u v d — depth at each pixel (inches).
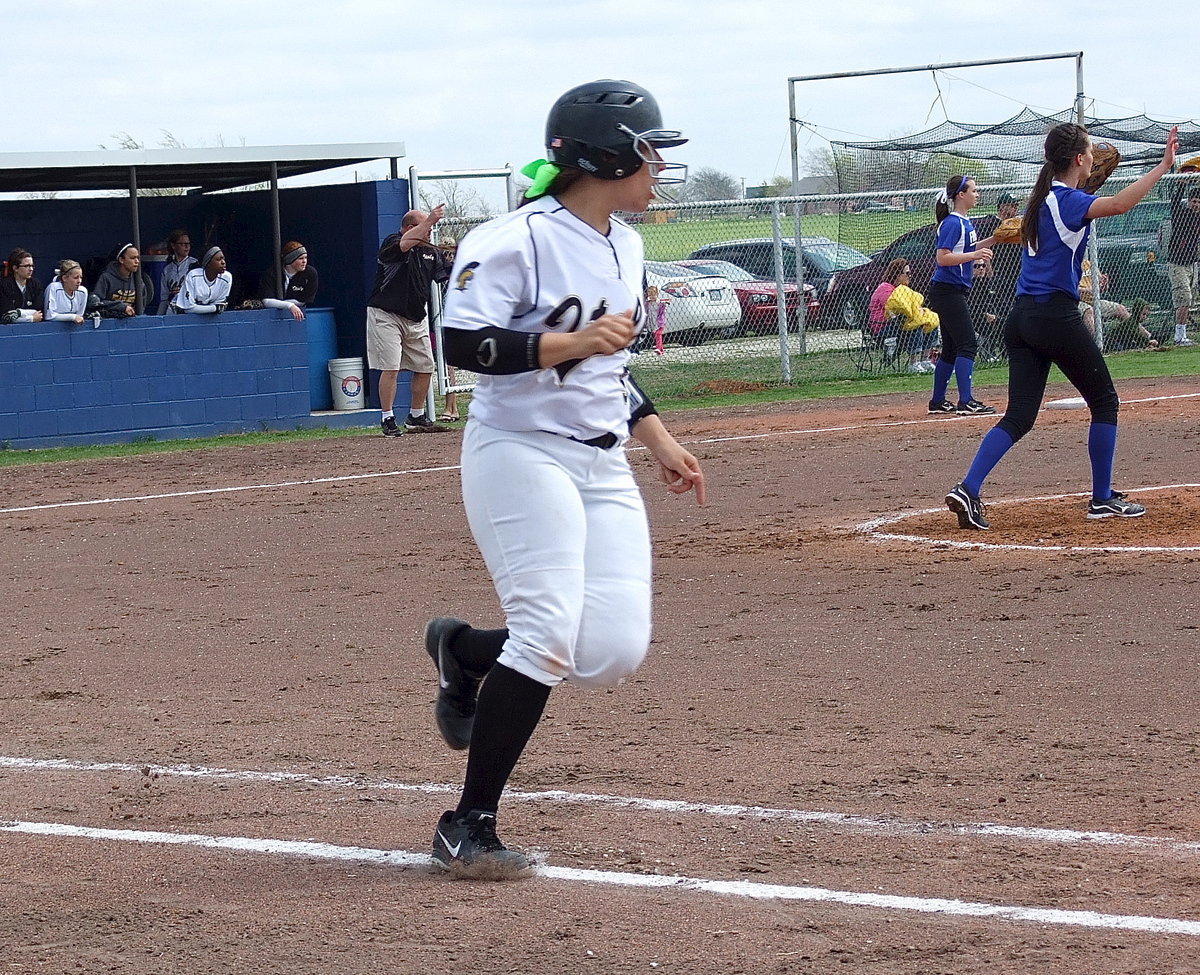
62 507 1296.8
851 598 807.1
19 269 1840.6
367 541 1060.5
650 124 415.2
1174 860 427.5
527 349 403.2
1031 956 364.2
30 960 383.6
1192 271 2511.1
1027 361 960.3
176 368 1882.4
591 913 401.1
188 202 2309.3
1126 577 818.2
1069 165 920.3
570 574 421.4
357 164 2059.5
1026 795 490.6
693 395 2076.8
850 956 367.9
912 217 2689.5
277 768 554.6
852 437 1517.0
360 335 2121.1
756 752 549.6
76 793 529.7
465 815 434.6
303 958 378.6
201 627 807.7
